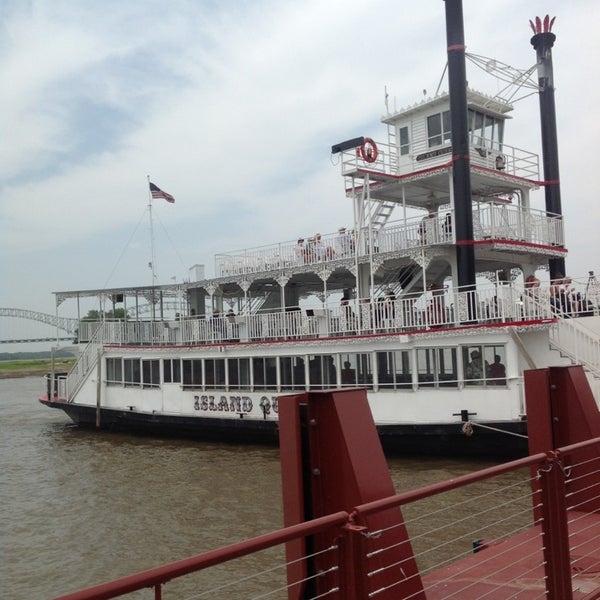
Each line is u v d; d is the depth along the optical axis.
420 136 27.97
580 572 6.82
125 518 16.22
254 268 30.03
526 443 19.31
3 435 32.34
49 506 17.86
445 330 20.53
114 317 36.59
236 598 11.18
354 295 32.56
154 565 12.94
